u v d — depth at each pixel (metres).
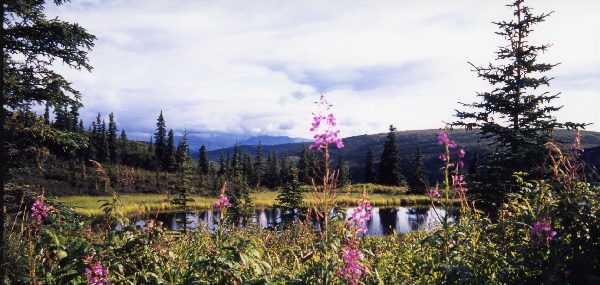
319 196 3.71
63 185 46.22
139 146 98.81
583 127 11.59
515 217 4.38
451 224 4.18
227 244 4.43
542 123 11.95
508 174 10.33
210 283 4.06
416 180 50.56
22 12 10.30
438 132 4.32
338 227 3.77
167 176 64.12
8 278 4.41
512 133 11.81
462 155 4.29
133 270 4.18
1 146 9.38
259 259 4.48
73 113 11.05
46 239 4.25
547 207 3.93
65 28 10.18
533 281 3.80
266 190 50.00
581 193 3.97
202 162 76.75
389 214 32.88
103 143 74.56
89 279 3.57
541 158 10.55
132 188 45.50
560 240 3.67
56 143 10.83
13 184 9.46
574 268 3.60
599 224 3.70
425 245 4.52
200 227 5.25
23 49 10.17
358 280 3.55
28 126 10.41
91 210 27.20
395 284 4.18
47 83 10.26
